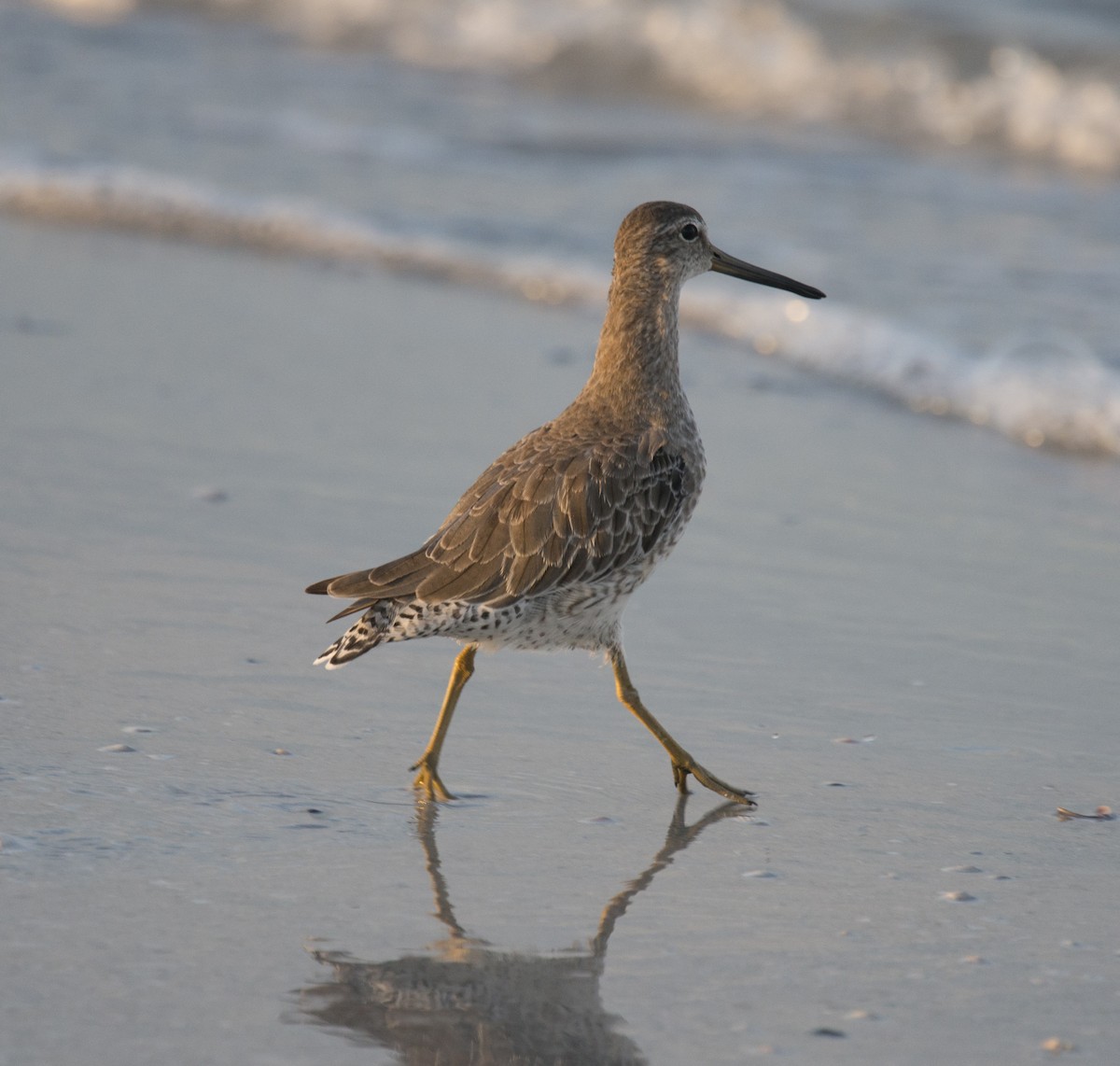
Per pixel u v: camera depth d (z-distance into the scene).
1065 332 21.55
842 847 10.45
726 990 8.71
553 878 9.92
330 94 34.47
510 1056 8.10
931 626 14.08
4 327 21.00
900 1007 8.57
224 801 10.62
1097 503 17.30
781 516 16.55
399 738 11.77
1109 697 12.78
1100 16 40.00
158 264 24.38
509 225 26.28
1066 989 8.75
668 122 34.03
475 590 11.12
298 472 16.80
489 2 39.00
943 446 18.91
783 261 24.41
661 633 13.88
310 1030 8.20
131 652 12.77
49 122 30.41
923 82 35.19
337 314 22.53
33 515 15.43
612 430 12.02
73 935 8.94
